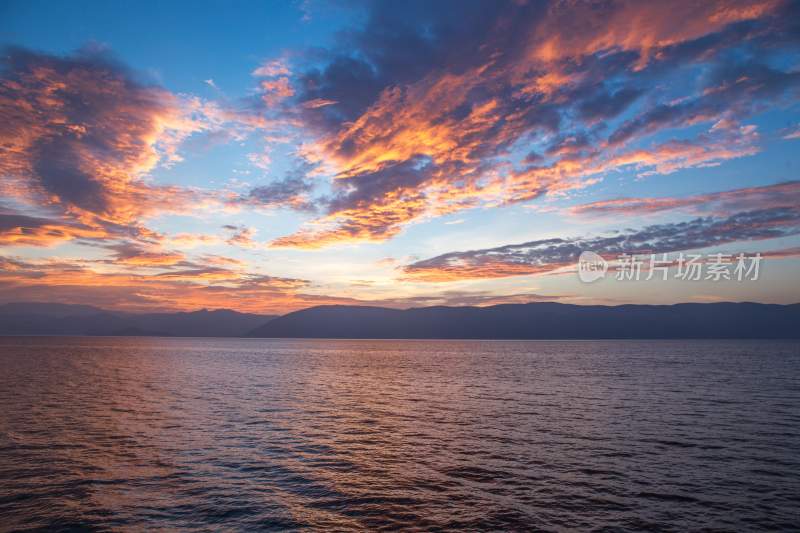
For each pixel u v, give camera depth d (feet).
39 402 127.03
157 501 55.06
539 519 50.57
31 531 46.80
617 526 48.96
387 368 282.36
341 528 48.32
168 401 132.46
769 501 55.83
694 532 47.57
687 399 138.92
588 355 466.29
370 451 78.07
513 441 85.46
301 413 115.03
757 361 338.75
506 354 504.02
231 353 492.95
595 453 77.25
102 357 371.15
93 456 72.90
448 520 50.29
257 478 63.72
